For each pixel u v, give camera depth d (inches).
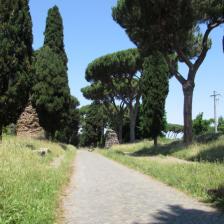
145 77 1523.1
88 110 3617.1
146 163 869.2
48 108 1353.3
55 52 1523.1
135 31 1245.1
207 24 1190.3
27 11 842.8
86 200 454.3
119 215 377.4
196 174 595.5
